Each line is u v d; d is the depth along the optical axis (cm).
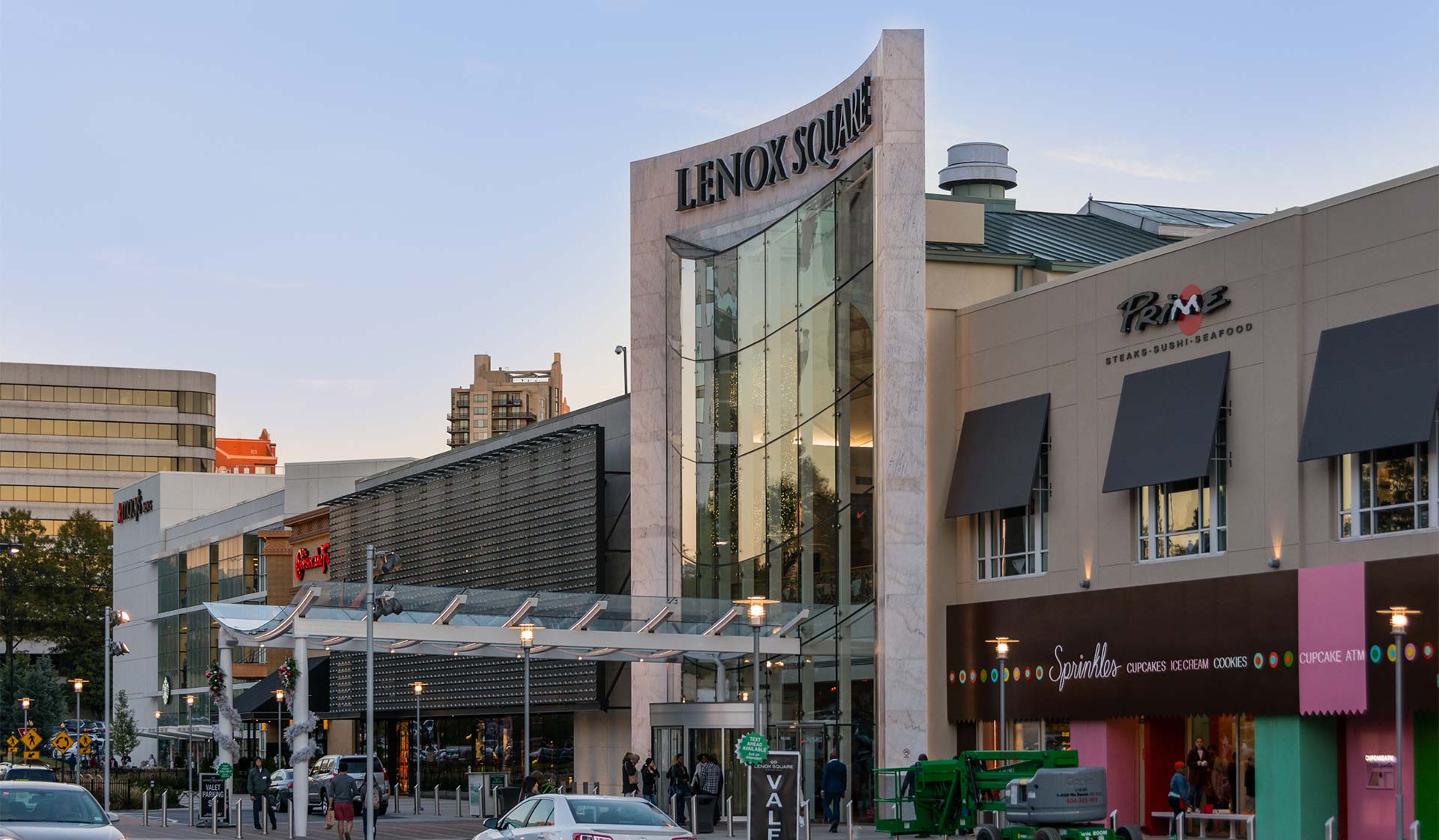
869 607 4447
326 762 5456
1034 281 4638
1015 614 4181
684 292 5234
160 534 11312
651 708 4481
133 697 11700
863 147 4538
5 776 5581
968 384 4462
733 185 5075
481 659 6272
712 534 5053
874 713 4397
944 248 4603
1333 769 3409
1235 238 3672
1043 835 2945
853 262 4572
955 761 3322
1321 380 3394
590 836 2412
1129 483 3800
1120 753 3888
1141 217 5506
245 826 4788
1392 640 3197
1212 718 3741
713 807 4147
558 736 6050
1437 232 3228
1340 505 3388
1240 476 3600
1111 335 3994
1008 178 5747
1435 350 3184
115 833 2519
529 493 6072
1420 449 3225
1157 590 3766
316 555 8188
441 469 6769
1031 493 4128
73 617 14975
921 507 4319
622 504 5700
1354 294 3391
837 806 4122
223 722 4600
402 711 6881
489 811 5053
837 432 4588
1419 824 2788
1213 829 3675
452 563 6631
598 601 4350
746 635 4500
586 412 5994
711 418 5097
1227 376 3666
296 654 4088
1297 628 3406
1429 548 3178
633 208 5381
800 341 4766
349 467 8731
